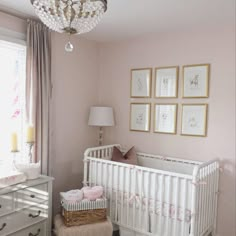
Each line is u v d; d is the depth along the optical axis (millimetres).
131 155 3135
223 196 2729
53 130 2982
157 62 3137
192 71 2879
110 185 2703
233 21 2570
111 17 2525
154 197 2406
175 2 2141
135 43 3311
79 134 3354
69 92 3182
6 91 2602
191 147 2912
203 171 2336
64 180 3162
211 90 2775
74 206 2289
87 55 3432
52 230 2699
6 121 2611
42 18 1338
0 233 2027
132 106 3352
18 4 2301
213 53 2756
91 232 2287
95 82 3586
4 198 2043
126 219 2607
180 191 2266
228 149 2689
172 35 3016
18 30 2582
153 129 3186
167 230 2342
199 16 2451
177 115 3006
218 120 2742
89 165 2887
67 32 1358
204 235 2521
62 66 3066
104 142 3639
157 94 3141
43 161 2730
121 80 3449
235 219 2670
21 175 2234
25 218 2221
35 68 2633
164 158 3025
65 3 1180
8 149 2625
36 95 2666
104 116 3221
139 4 2197
